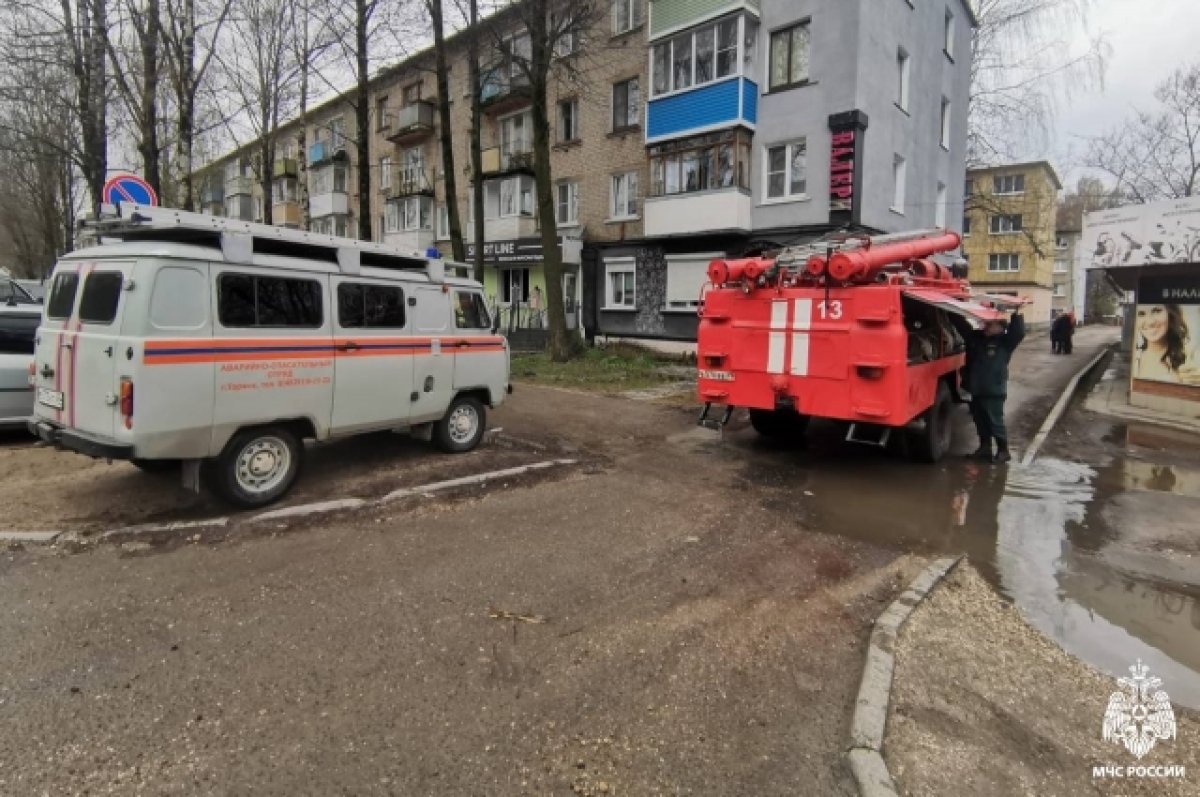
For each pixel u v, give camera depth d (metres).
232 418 5.48
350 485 6.49
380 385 6.68
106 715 2.95
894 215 19.00
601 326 22.84
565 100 23.38
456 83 28.08
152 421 5.00
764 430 9.30
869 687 3.26
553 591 4.34
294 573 4.49
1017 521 6.20
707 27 18.56
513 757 2.75
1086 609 4.50
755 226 18.62
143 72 13.82
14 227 39.72
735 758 2.79
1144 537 5.84
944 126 23.19
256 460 5.76
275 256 5.81
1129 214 11.65
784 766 2.75
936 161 22.34
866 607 4.29
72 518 5.44
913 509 6.47
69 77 17.53
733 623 3.99
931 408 8.03
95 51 13.70
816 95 17.20
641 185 21.34
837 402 7.32
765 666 3.52
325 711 3.01
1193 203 10.87
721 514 6.11
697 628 3.91
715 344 8.25
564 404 11.76
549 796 2.53
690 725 3.00
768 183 18.48
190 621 3.81
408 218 30.27
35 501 5.82
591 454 8.26
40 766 2.62
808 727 3.01
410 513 5.77
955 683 3.42
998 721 3.13
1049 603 4.59
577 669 3.42
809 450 8.81
